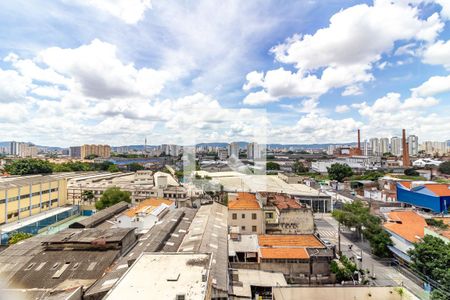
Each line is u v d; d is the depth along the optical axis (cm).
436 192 4225
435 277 1998
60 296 1505
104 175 7762
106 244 2145
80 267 1883
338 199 5294
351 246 3100
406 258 2484
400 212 3272
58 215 4672
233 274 2184
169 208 3812
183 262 1248
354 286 1638
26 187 4534
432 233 2450
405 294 1581
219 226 2945
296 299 1622
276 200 3622
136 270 1167
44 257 2016
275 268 2305
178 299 938
